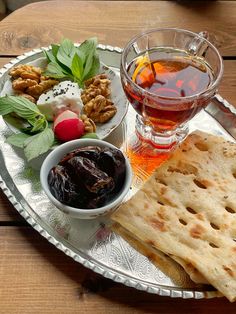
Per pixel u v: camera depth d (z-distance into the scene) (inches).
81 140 10.5
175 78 11.3
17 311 8.9
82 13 14.6
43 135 10.8
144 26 14.4
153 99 10.3
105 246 9.6
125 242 9.7
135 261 9.4
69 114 11.1
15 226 10.0
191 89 11.1
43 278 9.3
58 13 14.6
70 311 8.9
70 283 9.2
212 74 11.3
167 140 11.6
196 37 11.6
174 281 9.2
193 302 9.1
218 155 10.7
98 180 9.4
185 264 9.1
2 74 12.7
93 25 14.3
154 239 9.3
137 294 9.2
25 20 14.3
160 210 9.7
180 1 15.1
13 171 10.8
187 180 10.3
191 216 9.7
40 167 10.9
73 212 9.6
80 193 9.6
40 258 9.5
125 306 9.0
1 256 9.5
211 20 14.6
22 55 13.2
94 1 14.9
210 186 10.2
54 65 12.3
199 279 9.0
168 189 10.1
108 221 10.0
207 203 9.9
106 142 10.8
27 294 9.1
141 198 9.9
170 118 10.8
